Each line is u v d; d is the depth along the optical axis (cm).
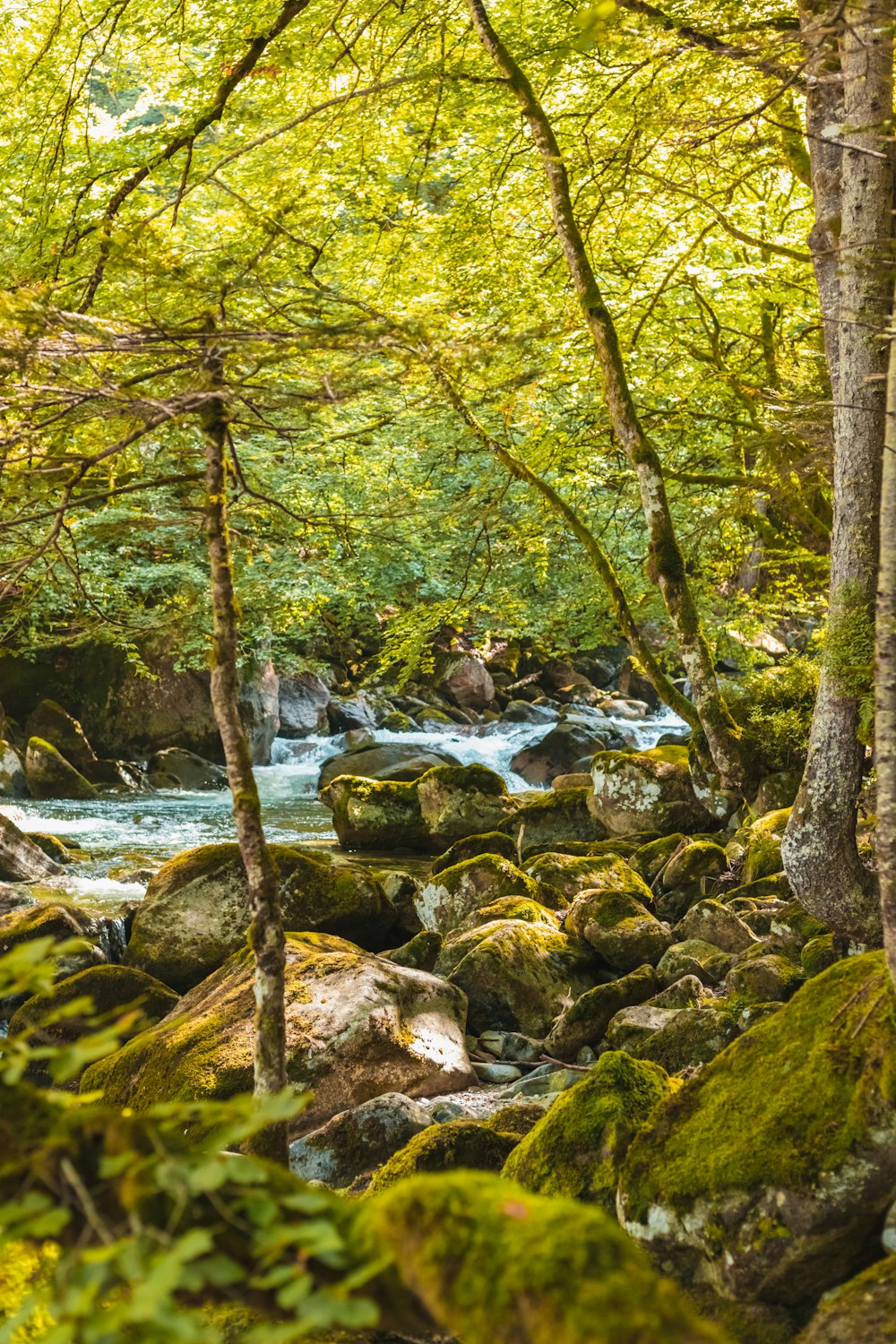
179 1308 183
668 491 1200
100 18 877
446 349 389
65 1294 159
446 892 927
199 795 1914
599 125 977
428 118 988
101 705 2048
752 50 500
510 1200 165
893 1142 304
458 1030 656
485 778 1298
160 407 352
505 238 1034
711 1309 329
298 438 487
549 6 906
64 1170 172
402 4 884
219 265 404
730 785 806
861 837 755
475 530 1241
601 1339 143
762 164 869
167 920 852
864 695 565
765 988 635
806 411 682
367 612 1909
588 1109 388
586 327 793
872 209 572
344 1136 518
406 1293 169
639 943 758
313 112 799
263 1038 373
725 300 1087
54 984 745
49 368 378
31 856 1212
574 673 2583
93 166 854
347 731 2267
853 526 587
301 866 882
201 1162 177
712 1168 330
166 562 1418
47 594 1301
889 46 433
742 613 1307
